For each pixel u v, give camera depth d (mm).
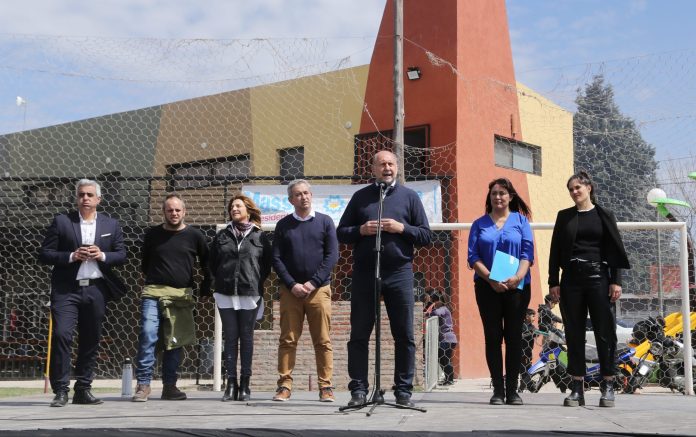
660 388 10570
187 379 12305
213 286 7324
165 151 17562
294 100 16578
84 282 6465
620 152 14578
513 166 15438
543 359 9844
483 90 14977
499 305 6539
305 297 6582
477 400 6871
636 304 12430
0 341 15531
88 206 6590
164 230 7125
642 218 14156
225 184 13852
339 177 13039
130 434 4355
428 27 14992
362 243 5887
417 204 5938
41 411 5824
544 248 15164
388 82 15289
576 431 4367
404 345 5836
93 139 18172
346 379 9578
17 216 16328
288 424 4727
